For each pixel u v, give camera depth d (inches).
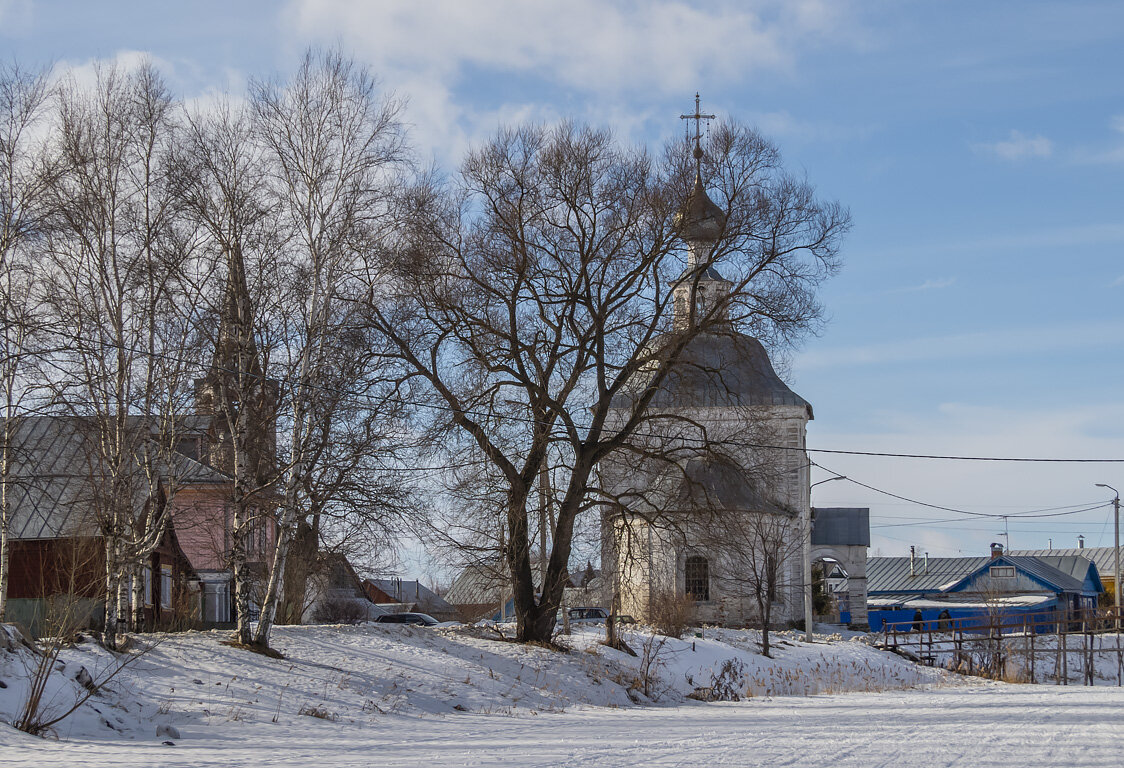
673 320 1315.2
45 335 980.6
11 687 692.1
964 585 3491.6
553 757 553.9
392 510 1109.1
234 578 1101.7
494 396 1269.7
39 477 1126.4
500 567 1338.6
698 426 1337.4
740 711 971.9
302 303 1045.2
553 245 1290.6
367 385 1110.4
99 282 979.9
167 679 874.8
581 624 1701.5
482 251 1274.6
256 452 1077.1
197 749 611.2
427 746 629.9
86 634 924.6
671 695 1304.1
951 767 512.1
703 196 1298.0
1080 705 978.7
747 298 1302.9
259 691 881.5
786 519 2356.1
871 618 2851.9
